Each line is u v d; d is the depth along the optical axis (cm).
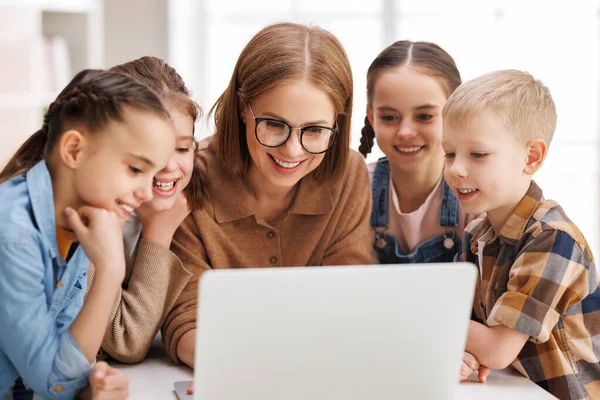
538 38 430
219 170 151
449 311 99
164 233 141
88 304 110
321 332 96
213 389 97
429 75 164
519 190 135
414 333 99
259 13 482
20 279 106
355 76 468
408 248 180
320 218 156
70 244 119
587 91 413
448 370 103
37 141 118
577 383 131
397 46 172
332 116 139
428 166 171
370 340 98
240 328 94
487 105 131
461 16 454
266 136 136
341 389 101
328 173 153
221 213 150
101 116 108
